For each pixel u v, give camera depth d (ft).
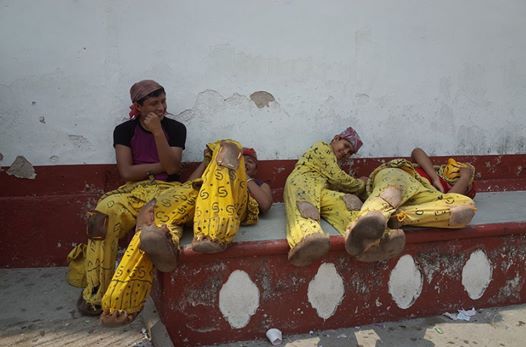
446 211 9.53
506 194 13.34
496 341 9.30
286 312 9.28
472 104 13.28
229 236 8.30
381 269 9.73
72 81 10.64
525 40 13.47
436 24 12.72
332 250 9.27
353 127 12.48
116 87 10.85
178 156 10.38
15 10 10.23
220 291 8.83
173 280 8.52
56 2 10.36
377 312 9.87
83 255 9.96
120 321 7.75
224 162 8.81
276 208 11.53
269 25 11.56
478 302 10.56
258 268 8.97
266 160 11.96
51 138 10.70
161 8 10.88
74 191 10.92
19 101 10.46
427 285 10.12
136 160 10.27
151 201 8.88
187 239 8.91
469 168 11.79
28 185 10.71
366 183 11.28
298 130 12.09
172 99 11.20
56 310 9.14
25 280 10.28
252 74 11.60
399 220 9.40
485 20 13.07
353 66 12.25
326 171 10.96
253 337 9.15
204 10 11.12
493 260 10.48
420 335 9.47
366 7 12.14
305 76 11.96
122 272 7.81
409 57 12.62
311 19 11.80
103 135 10.93
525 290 10.85
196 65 11.23
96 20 10.59
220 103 11.50
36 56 10.41
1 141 10.49
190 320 8.74
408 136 12.90
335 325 9.62
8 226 10.63
